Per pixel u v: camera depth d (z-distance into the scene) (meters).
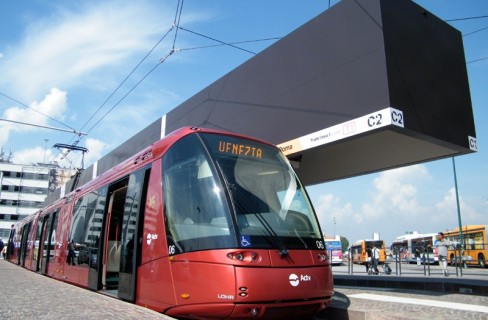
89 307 6.59
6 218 85.94
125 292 8.00
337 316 7.77
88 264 10.63
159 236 7.24
